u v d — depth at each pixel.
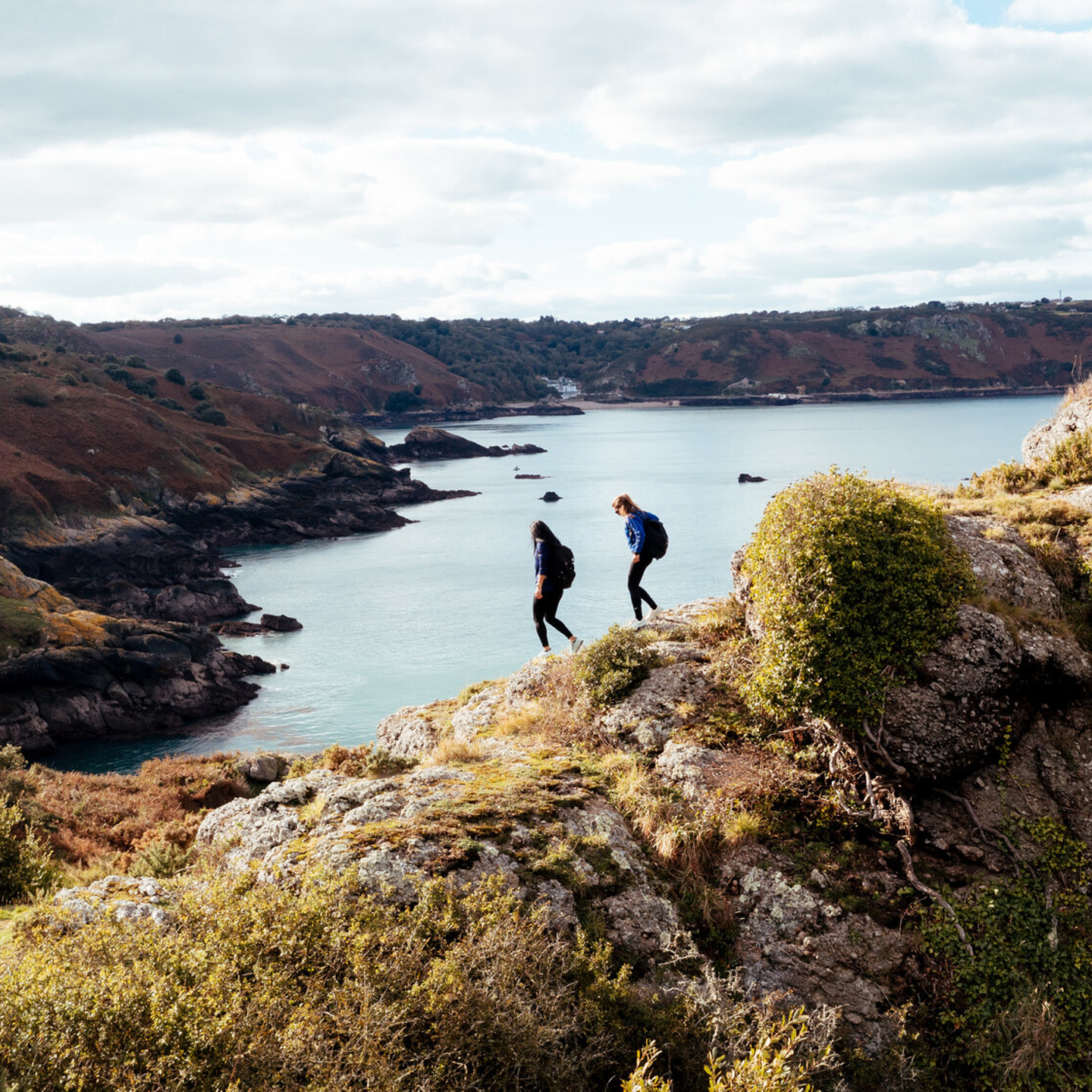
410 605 79.50
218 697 55.53
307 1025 4.49
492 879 6.12
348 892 6.04
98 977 4.70
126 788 21.97
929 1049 6.21
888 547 8.02
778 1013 6.13
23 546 94.25
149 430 127.81
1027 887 6.96
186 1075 4.09
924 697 7.60
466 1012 4.89
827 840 7.51
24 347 170.00
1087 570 9.23
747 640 9.61
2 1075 4.02
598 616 68.62
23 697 52.16
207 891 6.07
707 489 140.25
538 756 8.95
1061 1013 6.34
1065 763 7.63
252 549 116.38
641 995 5.98
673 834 7.36
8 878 10.07
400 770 9.42
